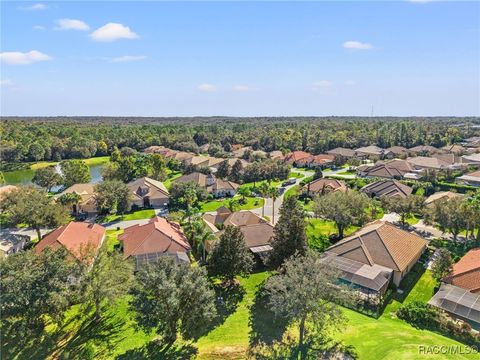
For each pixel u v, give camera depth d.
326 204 61.66
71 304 38.47
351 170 139.38
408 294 43.47
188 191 84.81
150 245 52.62
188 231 62.31
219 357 32.16
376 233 50.81
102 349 33.62
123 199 81.56
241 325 37.06
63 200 79.50
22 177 135.00
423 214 66.25
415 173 115.19
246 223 64.38
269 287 33.94
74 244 51.28
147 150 183.38
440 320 35.81
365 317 38.34
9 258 35.12
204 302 33.19
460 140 196.00
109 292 35.25
